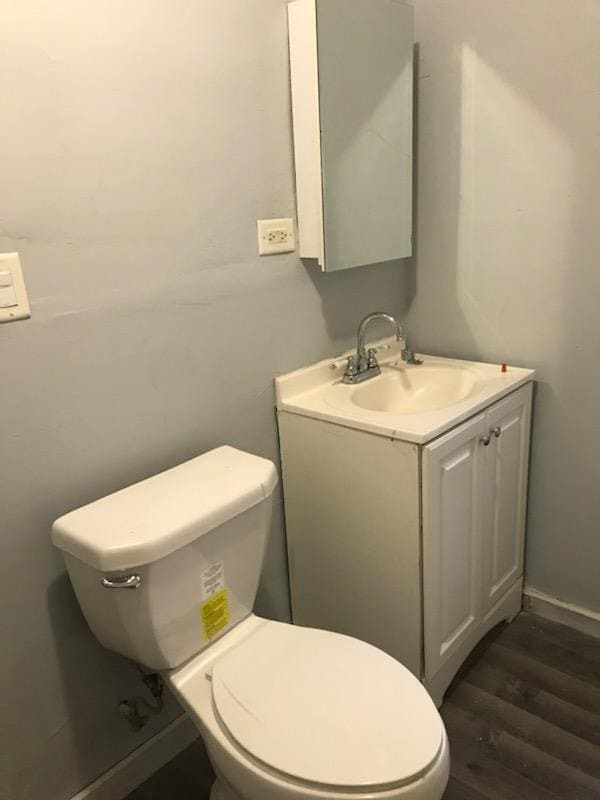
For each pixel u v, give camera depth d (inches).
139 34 51.4
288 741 43.0
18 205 46.6
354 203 68.7
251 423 67.9
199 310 60.4
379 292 79.8
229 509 52.0
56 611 54.1
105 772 60.4
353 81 65.3
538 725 65.5
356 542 66.5
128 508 51.0
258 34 60.1
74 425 52.8
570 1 62.0
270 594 74.5
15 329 47.9
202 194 58.4
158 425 59.2
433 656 65.6
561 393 73.1
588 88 63.1
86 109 49.1
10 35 44.4
